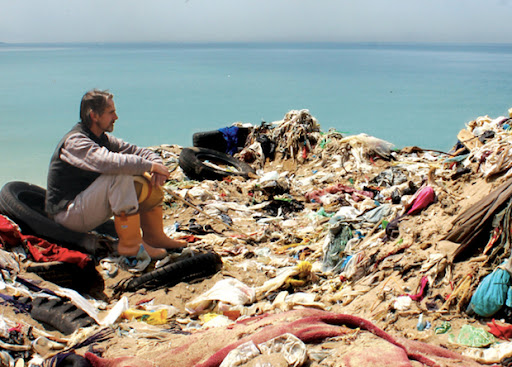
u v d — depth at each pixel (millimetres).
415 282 4945
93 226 6098
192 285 5754
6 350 3863
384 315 4684
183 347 3668
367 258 5820
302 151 11602
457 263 4949
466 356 3889
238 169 11031
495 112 23391
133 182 5914
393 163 10531
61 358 3588
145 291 5578
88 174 6102
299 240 7363
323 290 5688
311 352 3279
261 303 5258
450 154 10180
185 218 8094
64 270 5348
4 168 13289
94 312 4812
